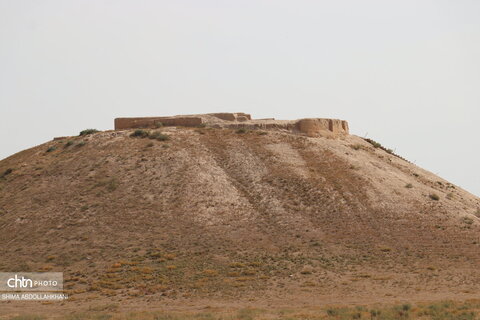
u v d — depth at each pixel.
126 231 195.75
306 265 172.62
